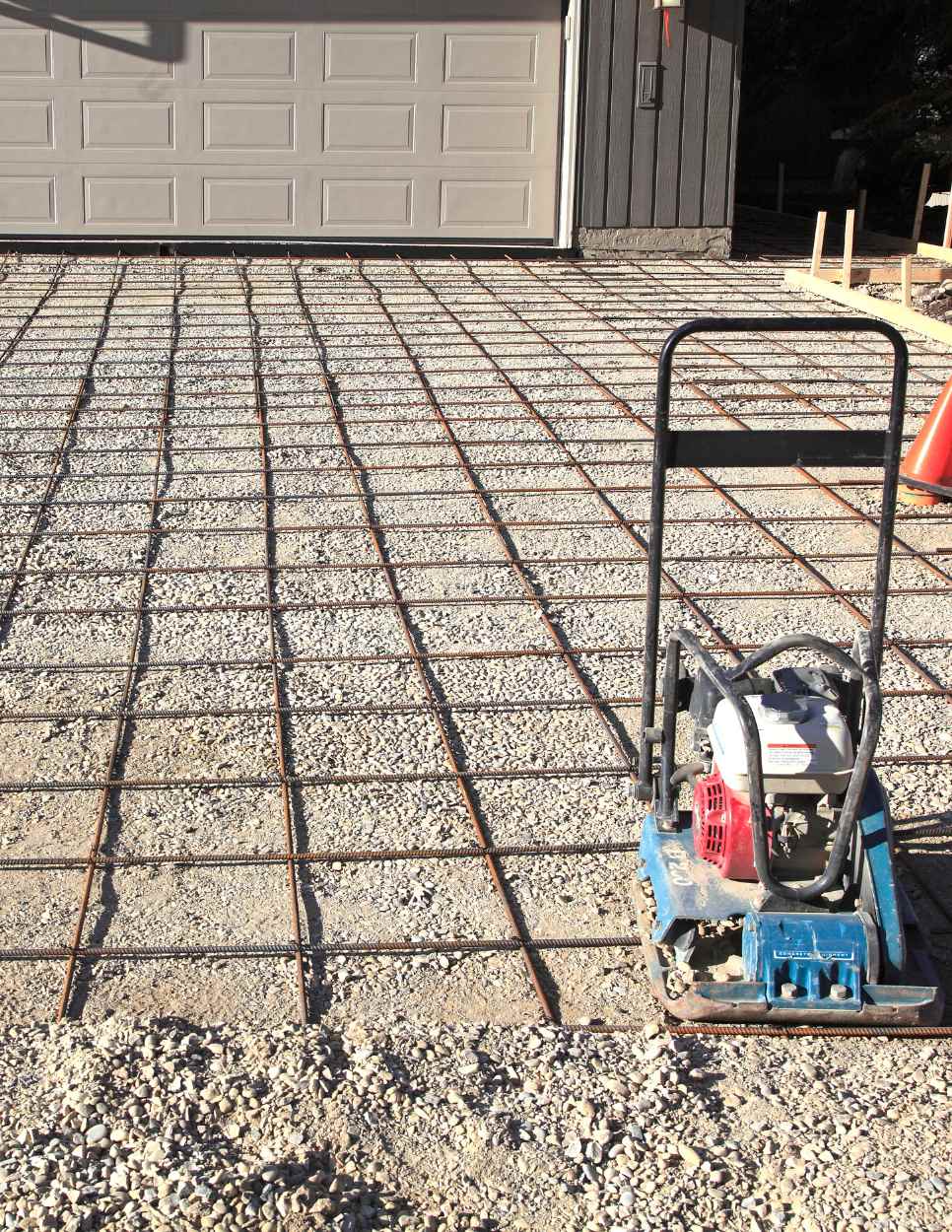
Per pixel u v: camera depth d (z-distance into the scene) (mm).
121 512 6016
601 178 12039
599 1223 2938
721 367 8328
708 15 11750
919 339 9203
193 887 3803
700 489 6410
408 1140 3086
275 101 11758
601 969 3572
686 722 4535
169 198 11922
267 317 9391
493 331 9133
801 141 21188
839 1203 2982
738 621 5160
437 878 3859
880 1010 3338
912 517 6145
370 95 11820
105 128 11695
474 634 5070
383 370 8102
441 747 4398
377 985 3510
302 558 5625
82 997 3453
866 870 3367
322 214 12078
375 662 4855
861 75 18250
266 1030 3336
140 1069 3213
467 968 3566
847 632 5082
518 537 5855
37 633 4996
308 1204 2930
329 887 3816
